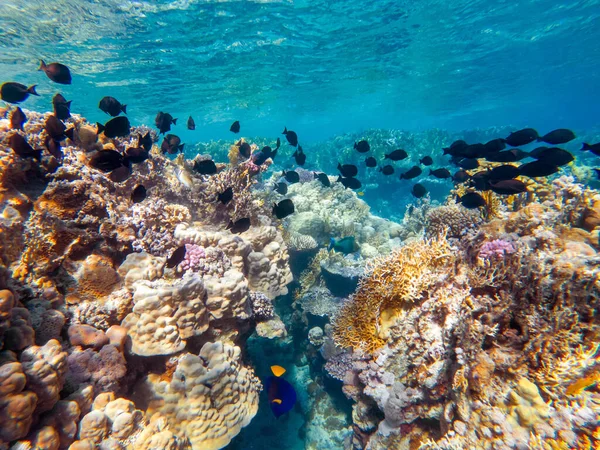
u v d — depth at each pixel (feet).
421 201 40.60
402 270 14.80
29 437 7.99
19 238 12.50
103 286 13.51
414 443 11.67
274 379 10.97
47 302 11.50
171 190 23.08
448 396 11.02
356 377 16.12
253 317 17.52
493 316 12.01
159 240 16.67
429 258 14.76
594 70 139.95
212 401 12.55
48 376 8.46
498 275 12.78
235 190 23.47
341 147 75.31
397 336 13.55
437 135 76.59
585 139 91.81
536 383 10.42
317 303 26.25
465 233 19.69
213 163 21.34
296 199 37.37
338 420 21.85
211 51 64.69
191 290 13.14
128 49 59.26
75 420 9.14
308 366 26.71
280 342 27.68
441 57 92.48
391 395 12.31
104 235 15.08
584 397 9.38
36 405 8.25
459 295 11.76
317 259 30.37
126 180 20.59
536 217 17.07
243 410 13.34
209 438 11.89
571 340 10.69
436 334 11.70
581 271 11.44
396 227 38.14
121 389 11.89
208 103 112.88
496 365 11.07
